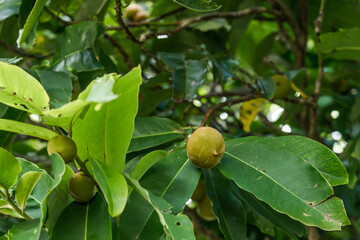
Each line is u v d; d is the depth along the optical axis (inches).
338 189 58.1
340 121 62.9
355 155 48.7
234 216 35.5
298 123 64.6
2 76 28.6
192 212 53.7
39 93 29.0
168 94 48.8
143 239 31.2
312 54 68.8
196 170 33.7
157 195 32.4
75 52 42.0
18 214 31.8
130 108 30.7
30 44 39.8
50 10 48.8
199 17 51.8
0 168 30.2
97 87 27.0
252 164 33.3
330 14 60.8
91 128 30.8
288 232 36.6
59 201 30.3
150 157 33.4
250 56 63.6
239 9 58.4
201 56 47.3
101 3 48.6
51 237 29.0
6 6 42.6
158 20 51.5
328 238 66.3
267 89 46.9
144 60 55.6
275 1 60.1
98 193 31.0
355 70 62.0
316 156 33.7
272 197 31.7
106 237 29.1
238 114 63.1
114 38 54.2
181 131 37.1
